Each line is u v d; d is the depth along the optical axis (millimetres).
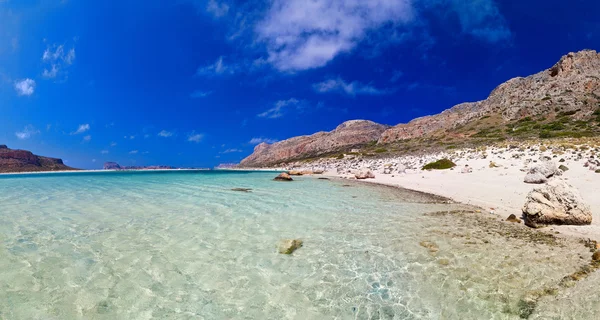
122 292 6297
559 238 8992
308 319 5426
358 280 6840
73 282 6684
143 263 7781
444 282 6582
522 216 11883
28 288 6359
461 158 36281
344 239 9672
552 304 5582
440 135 97188
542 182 17547
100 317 5402
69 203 16734
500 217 11977
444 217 12273
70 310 5590
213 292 6367
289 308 5789
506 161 28422
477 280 6594
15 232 10422
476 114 104000
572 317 5195
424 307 5738
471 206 14398
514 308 5547
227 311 5676
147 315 5508
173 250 8750
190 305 5863
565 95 80250
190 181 35188
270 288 6547
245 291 6418
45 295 6094
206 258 8164
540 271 6836
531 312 5406
